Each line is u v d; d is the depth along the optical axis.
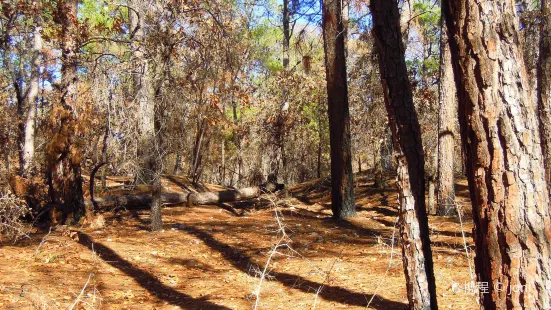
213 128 19.44
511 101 3.34
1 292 6.42
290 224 12.10
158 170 11.13
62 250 9.22
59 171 12.23
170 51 10.56
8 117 20.19
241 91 13.27
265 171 23.83
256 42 22.47
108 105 9.76
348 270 7.96
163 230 11.47
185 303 6.62
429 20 19.48
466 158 3.53
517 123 3.32
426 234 5.09
